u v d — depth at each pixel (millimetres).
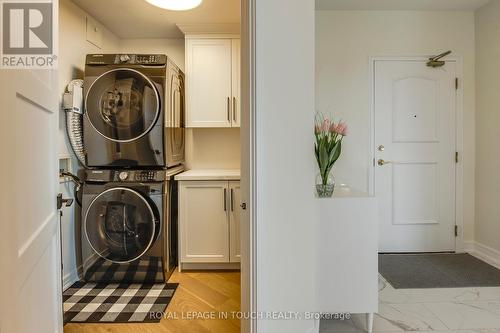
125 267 2502
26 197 1075
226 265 2812
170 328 1877
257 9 1296
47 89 1273
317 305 1769
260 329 1340
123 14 2740
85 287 2430
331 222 1755
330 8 3021
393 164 3137
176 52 3338
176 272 2750
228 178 2713
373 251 1770
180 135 3039
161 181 2508
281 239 1448
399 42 3088
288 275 1497
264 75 1337
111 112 2494
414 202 3148
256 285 1328
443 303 2123
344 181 3117
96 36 2865
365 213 1762
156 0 2354
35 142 1160
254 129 1308
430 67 3111
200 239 2738
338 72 3090
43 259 1231
